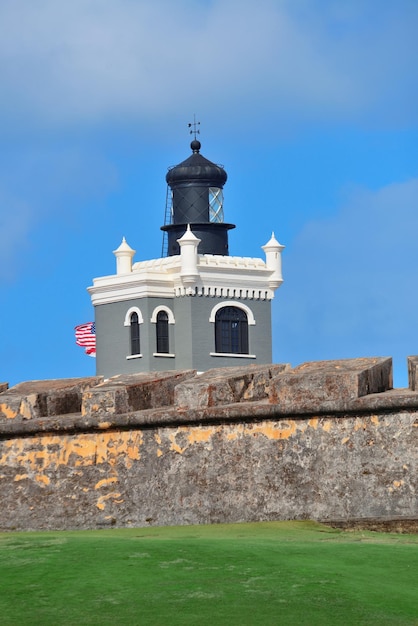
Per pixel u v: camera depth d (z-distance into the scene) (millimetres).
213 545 39500
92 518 48625
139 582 34969
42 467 49781
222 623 31750
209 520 46875
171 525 47250
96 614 32469
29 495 49844
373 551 38781
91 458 49062
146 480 48094
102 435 49031
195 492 47250
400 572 36281
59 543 40219
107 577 35469
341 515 44969
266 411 46281
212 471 47094
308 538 41812
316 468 45562
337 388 45625
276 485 46094
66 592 34188
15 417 51531
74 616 32344
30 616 32406
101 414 49344
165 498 47656
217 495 46875
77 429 49281
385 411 44656
